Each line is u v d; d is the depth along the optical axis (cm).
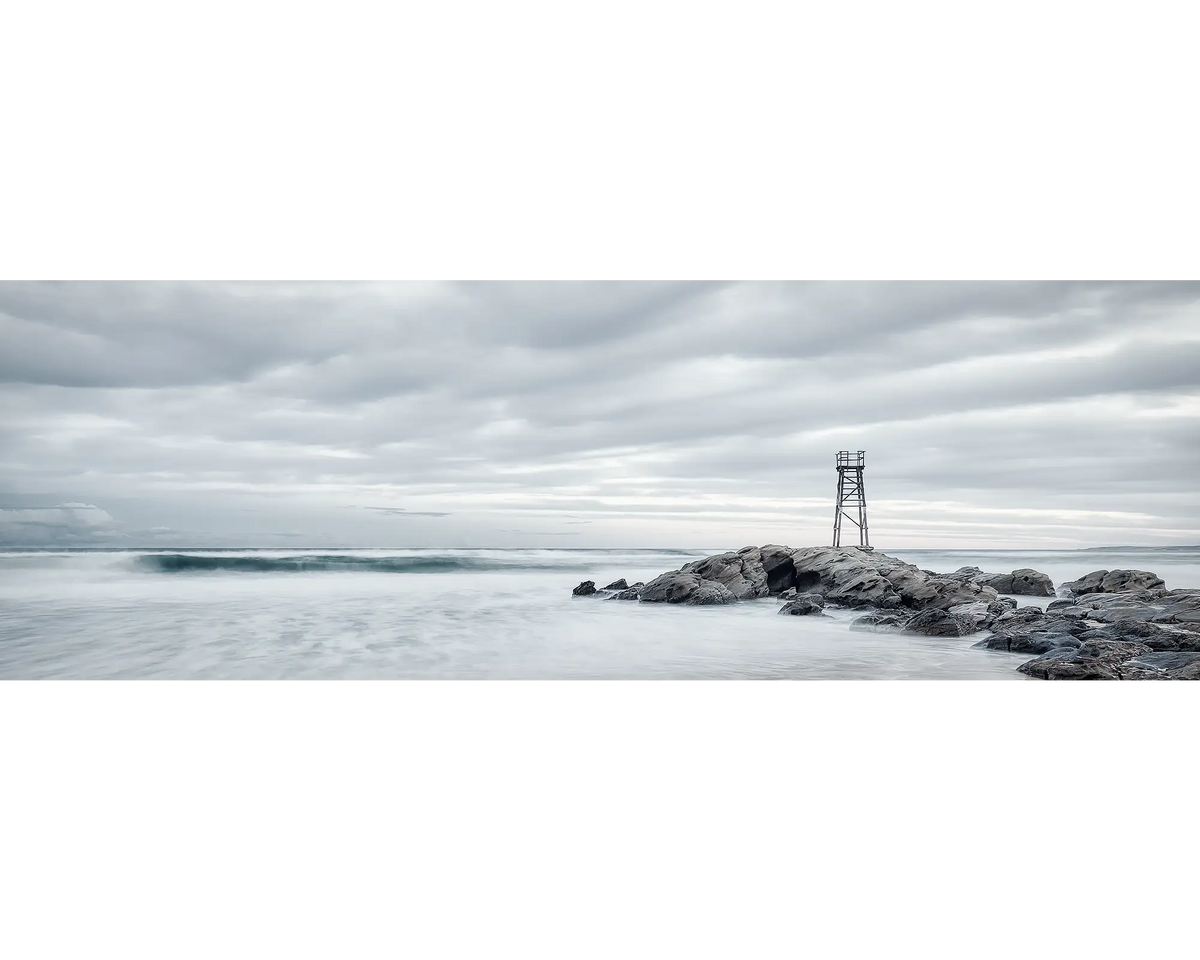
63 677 660
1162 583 1571
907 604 1302
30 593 1634
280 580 2225
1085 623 930
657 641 917
